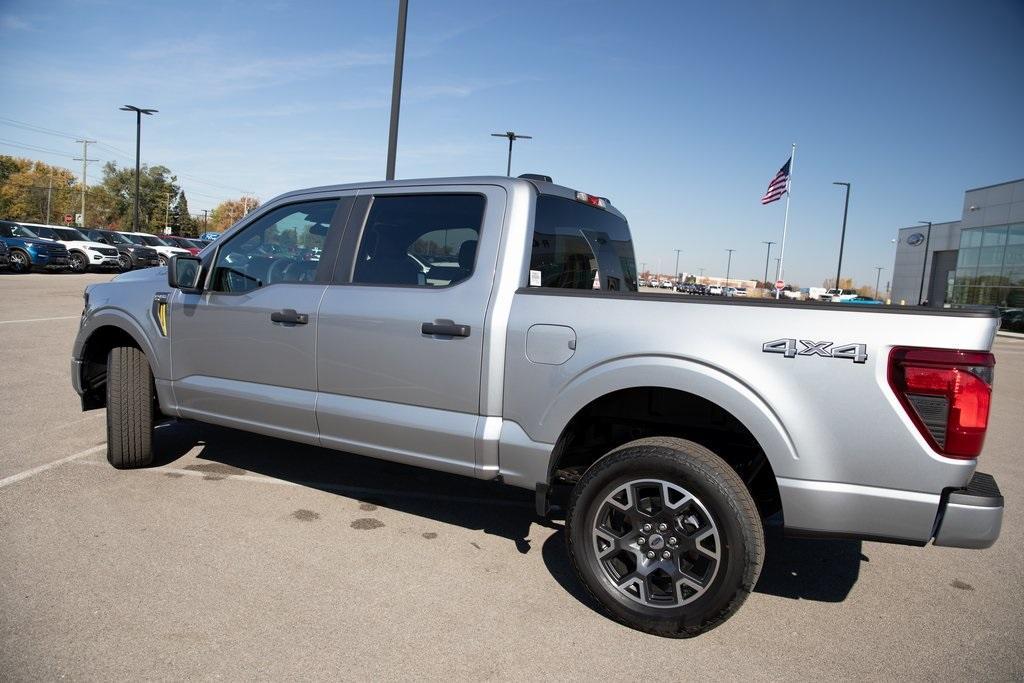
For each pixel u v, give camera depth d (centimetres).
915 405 252
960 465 248
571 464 365
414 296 351
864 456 258
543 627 292
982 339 248
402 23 1030
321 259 390
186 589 306
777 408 267
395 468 502
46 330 1092
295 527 383
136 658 253
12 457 478
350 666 256
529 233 340
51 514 381
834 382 261
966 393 246
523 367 320
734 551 268
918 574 370
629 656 273
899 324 256
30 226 2634
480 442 328
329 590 313
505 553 366
